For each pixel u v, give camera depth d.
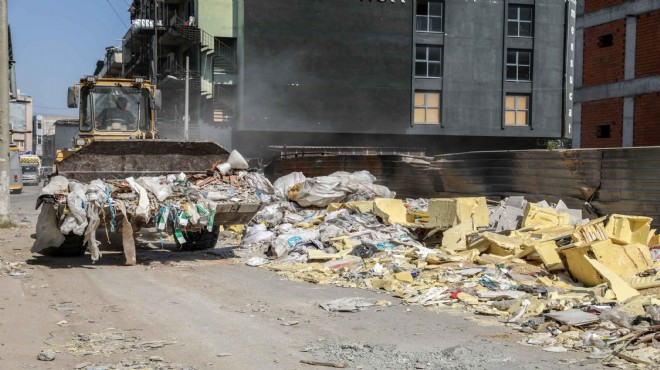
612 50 31.80
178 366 5.96
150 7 60.44
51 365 5.98
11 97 22.25
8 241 15.89
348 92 53.66
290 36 52.62
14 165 47.59
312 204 19.45
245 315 8.10
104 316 8.00
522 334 7.12
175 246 15.22
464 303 8.68
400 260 11.72
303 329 7.40
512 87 56.47
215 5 53.12
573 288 9.29
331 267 11.53
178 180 13.10
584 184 14.42
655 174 12.58
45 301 8.86
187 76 48.41
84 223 11.70
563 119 57.28
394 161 24.02
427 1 55.06
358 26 53.59
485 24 55.69
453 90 55.31
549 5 56.59
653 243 11.20
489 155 18.11
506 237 11.97
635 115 30.53
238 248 14.70
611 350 6.37
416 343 6.78
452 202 13.92
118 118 16.73
